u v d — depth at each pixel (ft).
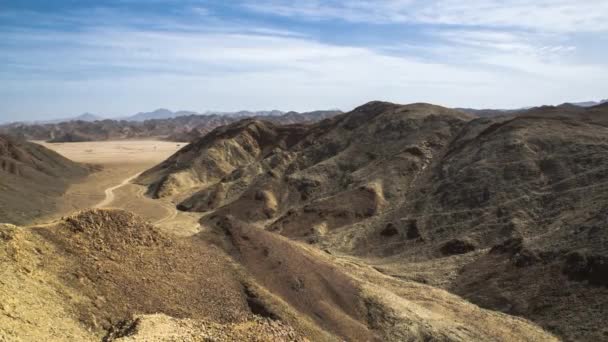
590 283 109.50
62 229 74.08
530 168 180.45
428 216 179.42
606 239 117.80
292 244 115.14
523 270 124.77
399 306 101.71
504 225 158.20
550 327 103.55
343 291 101.50
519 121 217.36
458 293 127.24
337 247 174.70
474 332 97.55
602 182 158.40
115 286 69.56
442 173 206.69
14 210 196.34
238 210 230.07
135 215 86.89
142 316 64.54
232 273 89.86
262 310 82.02
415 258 157.58
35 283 60.13
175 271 81.15
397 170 224.12
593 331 97.09
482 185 181.68
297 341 67.97
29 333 50.62
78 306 61.87
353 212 199.72
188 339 57.88
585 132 196.85
